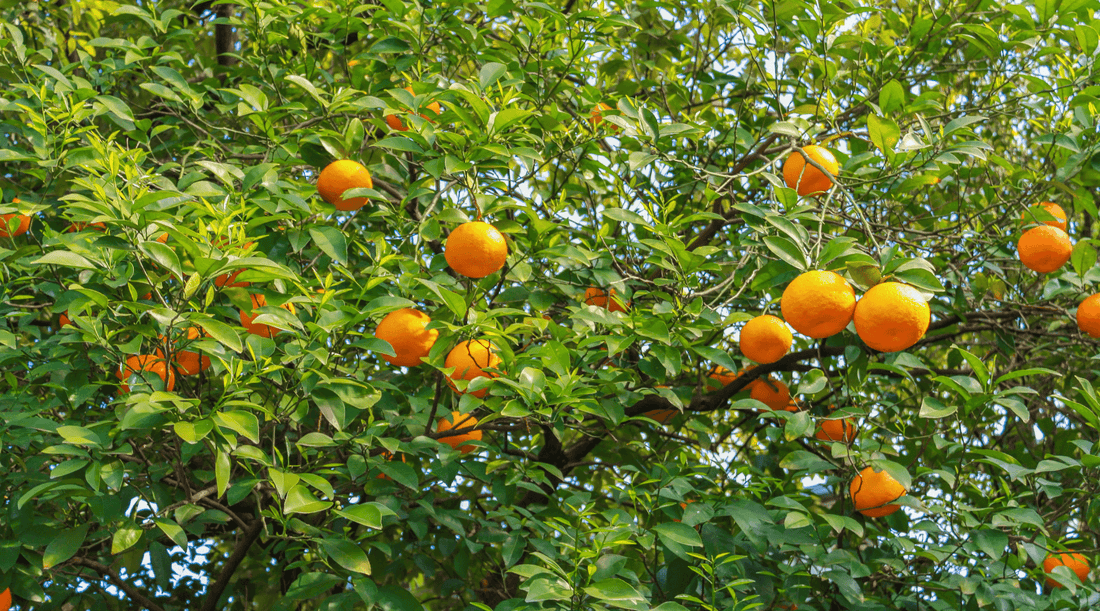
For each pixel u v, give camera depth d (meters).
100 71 3.98
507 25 4.09
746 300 3.92
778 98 3.55
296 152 3.23
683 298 2.96
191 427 1.95
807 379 2.75
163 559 3.02
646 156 3.05
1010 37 3.54
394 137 2.88
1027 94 3.84
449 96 3.00
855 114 4.10
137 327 2.31
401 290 2.74
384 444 2.67
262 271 2.32
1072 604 2.71
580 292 3.31
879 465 2.56
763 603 2.76
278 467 2.52
